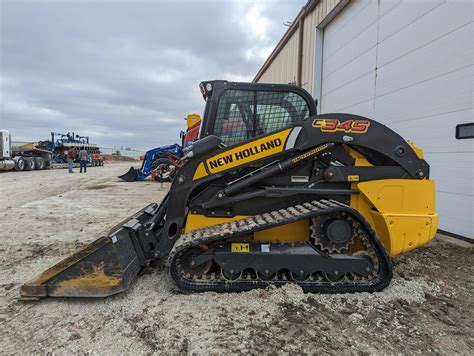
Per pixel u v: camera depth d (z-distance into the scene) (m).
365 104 6.84
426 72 5.12
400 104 5.74
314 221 2.90
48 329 2.26
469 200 4.43
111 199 8.57
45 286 2.63
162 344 2.08
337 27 8.09
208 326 2.28
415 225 2.95
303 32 10.05
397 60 5.80
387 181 3.00
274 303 2.60
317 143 3.02
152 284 2.97
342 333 2.22
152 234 3.14
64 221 5.79
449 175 4.73
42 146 26.67
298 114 3.38
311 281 2.87
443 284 3.06
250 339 2.13
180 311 2.49
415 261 3.69
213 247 2.90
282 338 2.14
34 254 3.91
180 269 2.86
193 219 3.13
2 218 6.02
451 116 4.68
